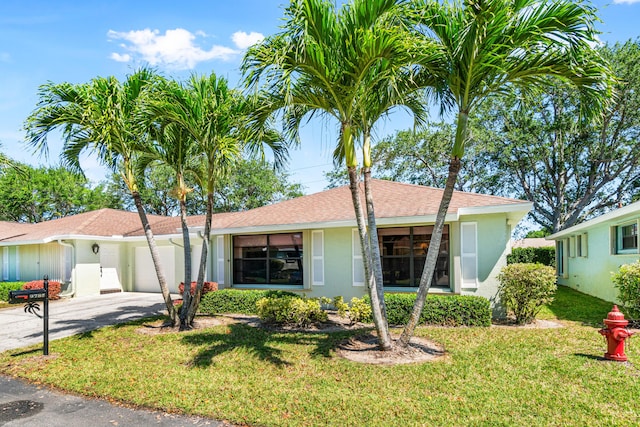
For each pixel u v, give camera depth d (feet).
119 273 58.70
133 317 35.53
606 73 18.04
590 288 47.09
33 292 22.74
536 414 13.92
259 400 15.70
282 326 29.43
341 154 26.48
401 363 19.71
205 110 26.23
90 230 55.11
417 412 14.23
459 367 18.86
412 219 32.42
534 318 29.60
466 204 32.19
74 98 26.14
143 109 25.32
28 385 18.48
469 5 17.46
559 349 21.76
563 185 83.82
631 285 27.20
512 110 81.05
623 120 72.74
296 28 17.49
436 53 18.60
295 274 39.70
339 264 37.04
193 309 29.81
